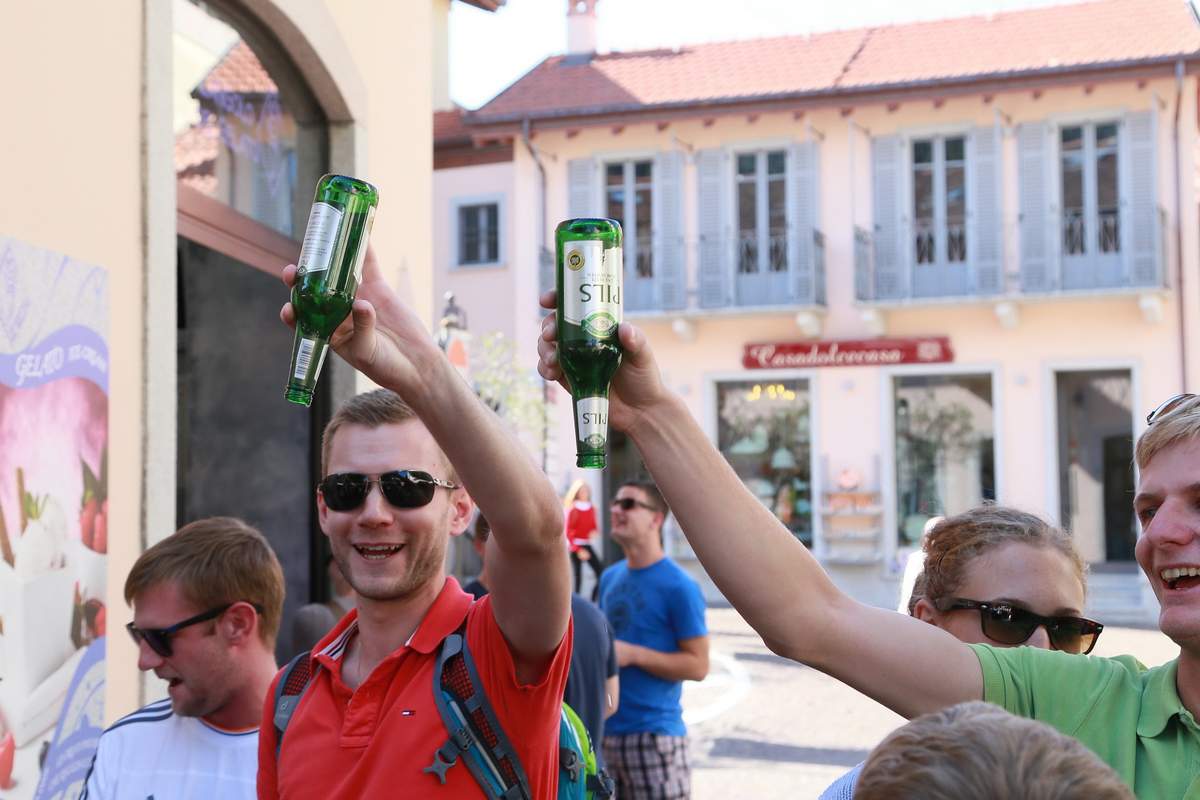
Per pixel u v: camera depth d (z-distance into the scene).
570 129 22.19
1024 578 2.55
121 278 4.29
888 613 1.95
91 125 4.14
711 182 21.94
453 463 1.95
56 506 3.86
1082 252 20.47
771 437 21.94
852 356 21.36
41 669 3.77
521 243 22.81
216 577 2.73
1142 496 1.77
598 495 21.80
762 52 23.28
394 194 6.79
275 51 5.77
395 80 6.83
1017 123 20.67
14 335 3.68
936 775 1.08
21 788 3.67
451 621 2.29
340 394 6.35
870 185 21.33
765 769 9.05
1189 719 1.75
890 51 22.39
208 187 5.30
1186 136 20.09
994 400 20.88
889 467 21.19
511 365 20.61
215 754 2.72
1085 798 1.05
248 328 6.23
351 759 2.22
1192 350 20.05
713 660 14.28
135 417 4.36
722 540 1.87
